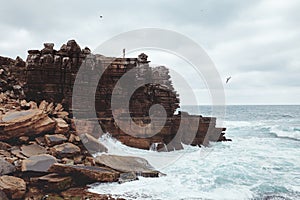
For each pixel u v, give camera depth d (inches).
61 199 316.2
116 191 343.6
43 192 332.8
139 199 321.1
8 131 420.5
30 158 364.2
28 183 339.6
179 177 399.9
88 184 365.1
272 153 575.5
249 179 400.5
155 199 321.7
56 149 412.2
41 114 458.3
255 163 486.0
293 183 387.2
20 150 402.6
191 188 358.6
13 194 305.0
